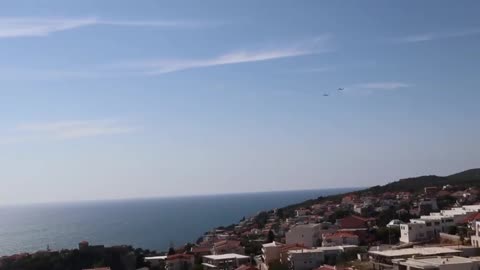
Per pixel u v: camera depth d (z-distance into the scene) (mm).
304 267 137750
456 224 154125
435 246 127812
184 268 163250
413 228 151875
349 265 125312
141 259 177625
